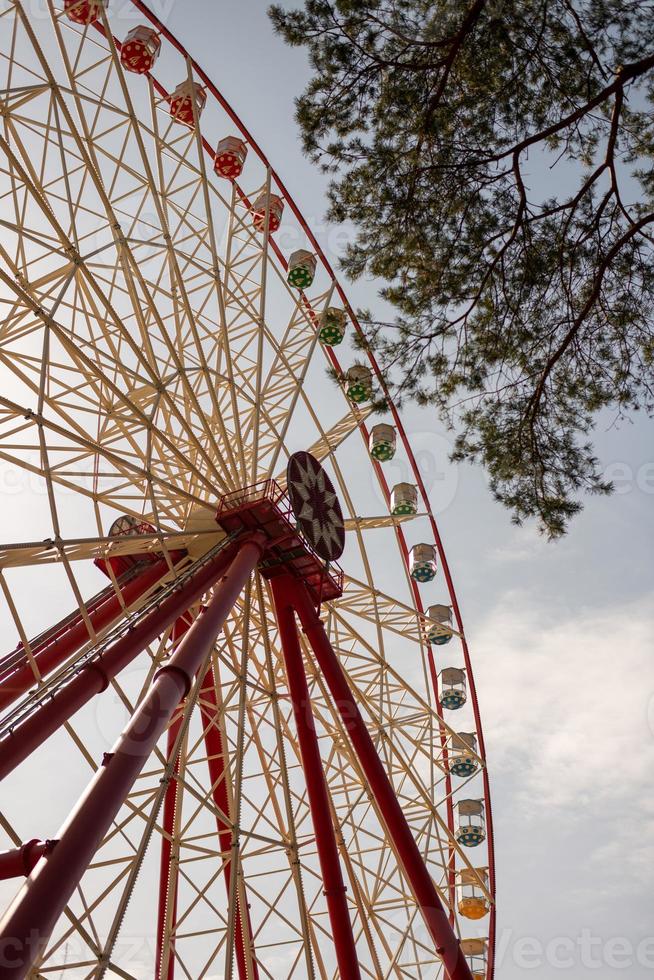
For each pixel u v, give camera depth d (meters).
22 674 19.55
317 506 23.83
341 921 19.52
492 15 14.23
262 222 30.16
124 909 15.75
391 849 24.45
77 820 12.77
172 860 21.47
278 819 24.06
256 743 23.84
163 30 26.09
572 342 15.07
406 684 27.64
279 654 25.56
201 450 22.27
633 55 14.28
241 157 28.64
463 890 27.78
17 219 20.53
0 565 17.31
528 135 14.99
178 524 24.30
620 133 15.12
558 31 14.34
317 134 15.22
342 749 24.97
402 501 30.69
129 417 20.48
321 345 28.70
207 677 25.41
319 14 14.77
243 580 20.78
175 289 24.08
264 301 25.91
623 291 14.85
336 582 25.09
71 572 17.62
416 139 15.05
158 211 22.55
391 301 15.27
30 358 20.11
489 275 14.96
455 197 14.98
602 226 14.73
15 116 20.09
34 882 11.73
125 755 14.17
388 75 14.91
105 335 22.89
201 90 27.62
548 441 15.03
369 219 15.23
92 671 16.80
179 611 19.50
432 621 29.92
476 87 14.80
